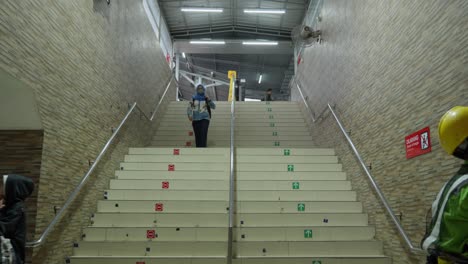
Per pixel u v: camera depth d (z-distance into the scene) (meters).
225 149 7.50
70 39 4.83
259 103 11.59
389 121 4.97
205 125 8.26
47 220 4.27
